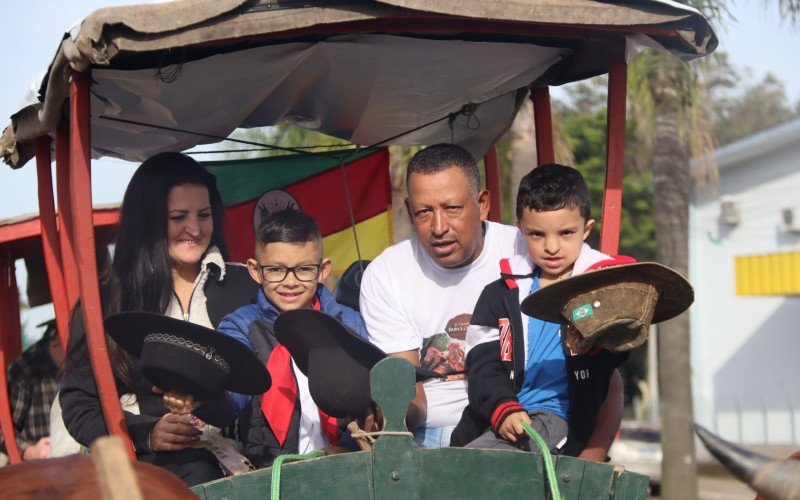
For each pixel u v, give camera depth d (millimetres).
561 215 7590
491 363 7695
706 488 31078
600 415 7992
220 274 9320
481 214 8414
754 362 42062
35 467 4828
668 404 24109
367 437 6594
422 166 7957
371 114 10711
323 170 12297
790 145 41031
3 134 9852
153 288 8945
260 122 10773
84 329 8469
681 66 21938
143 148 10727
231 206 12102
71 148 7703
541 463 6289
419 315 8391
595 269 6934
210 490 6141
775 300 41719
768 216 41844
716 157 41969
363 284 8711
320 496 6117
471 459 6227
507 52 9039
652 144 23719
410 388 6184
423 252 8500
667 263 23656
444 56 9047
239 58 8453
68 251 9289
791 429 40531
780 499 5434
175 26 7047
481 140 11586
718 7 17172
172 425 7555
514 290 7805
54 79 7895
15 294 14625
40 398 13688
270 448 8273
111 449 3385
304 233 8477
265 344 8477
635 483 6602
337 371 7223
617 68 8484
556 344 7723
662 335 24203
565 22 7621
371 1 7258
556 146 22516
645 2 7785
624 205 46438
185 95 9000
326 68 9219
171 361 7230
